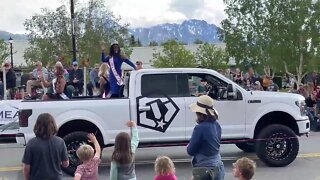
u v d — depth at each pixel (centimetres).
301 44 4894
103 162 1154
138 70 1034
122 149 625
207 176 628
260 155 1057
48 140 597
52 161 594
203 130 632
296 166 1071
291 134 1054
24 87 1822
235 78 2030
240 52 5184
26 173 595
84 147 661
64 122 995
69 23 3772
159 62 6309
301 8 4862
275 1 4991
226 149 1293
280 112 1069
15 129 1423
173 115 1020
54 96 1162
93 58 3719
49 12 3800
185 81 1038
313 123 1661
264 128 1055
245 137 1051
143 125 1013
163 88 1031
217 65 6272
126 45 4062
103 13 3888
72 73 1847
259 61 5072
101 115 1008
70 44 3716
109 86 1198
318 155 1191
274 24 4988
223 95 1050
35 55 3794
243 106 1048
